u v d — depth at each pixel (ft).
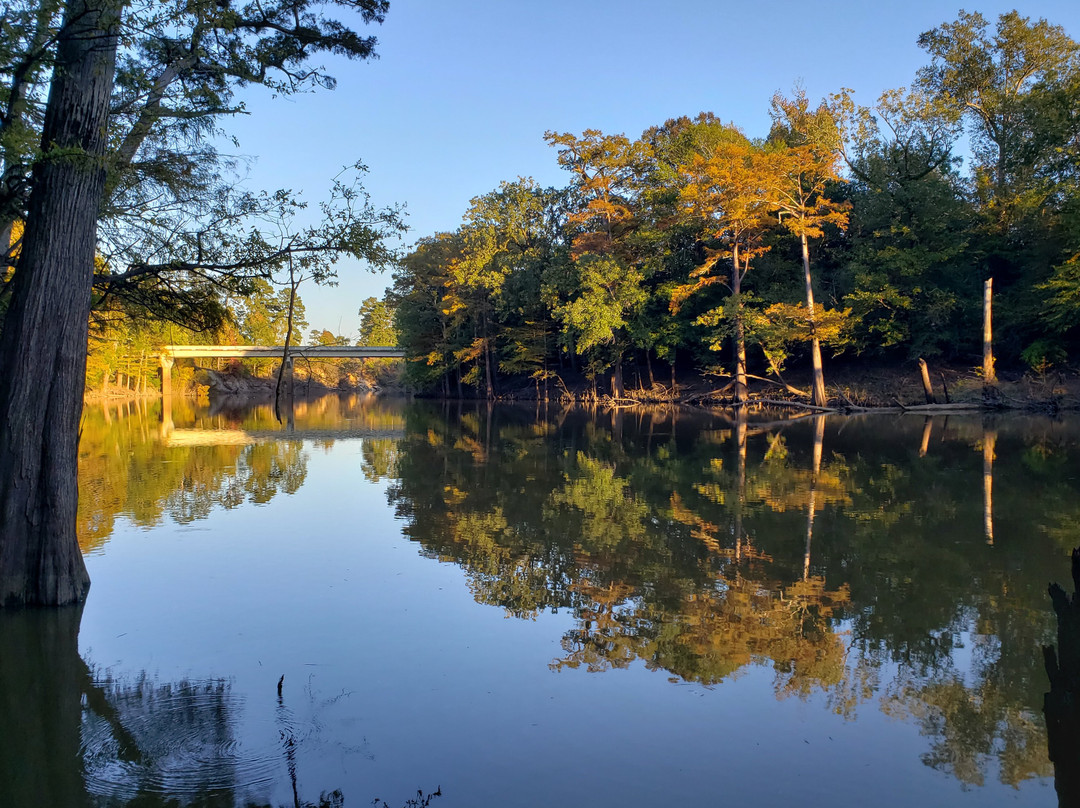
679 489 45.44
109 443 81.10
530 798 12.83
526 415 128.47
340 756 14.37
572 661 19.03
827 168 108.17
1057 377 101.35
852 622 21.91
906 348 123.44
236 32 30.35
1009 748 14.66
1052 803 12.68
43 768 14.07
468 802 12.72
